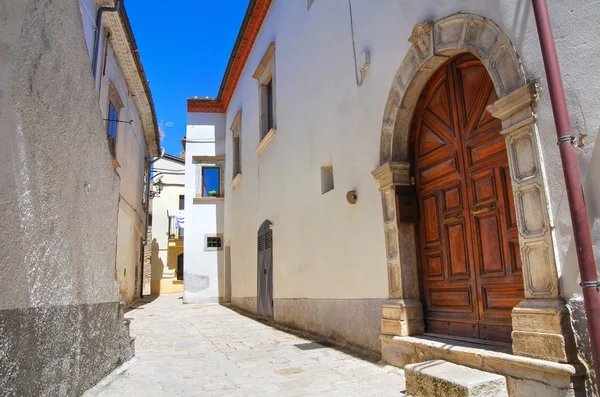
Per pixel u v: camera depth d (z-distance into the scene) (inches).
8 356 91.0
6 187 91.1
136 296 690.8
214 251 658.2
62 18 125.4
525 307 130.0
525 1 136.7
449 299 179.5
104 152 175.2
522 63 135.6
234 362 213.9
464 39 160.9
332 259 263.7
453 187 179.5
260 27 467.2
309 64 316.8
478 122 165.9
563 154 117.7
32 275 103.9
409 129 205.0
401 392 152.1
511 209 149.7
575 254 118.1
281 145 376.8
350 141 246.4
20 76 98.2
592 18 119.0
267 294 398.6
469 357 145.3
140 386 165.9
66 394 126.6
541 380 120.4
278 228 375.6
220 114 692.7
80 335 141.0
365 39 233.0
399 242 196.5
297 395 154.0
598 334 107.1
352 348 232.7
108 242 182.2
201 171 679.1
